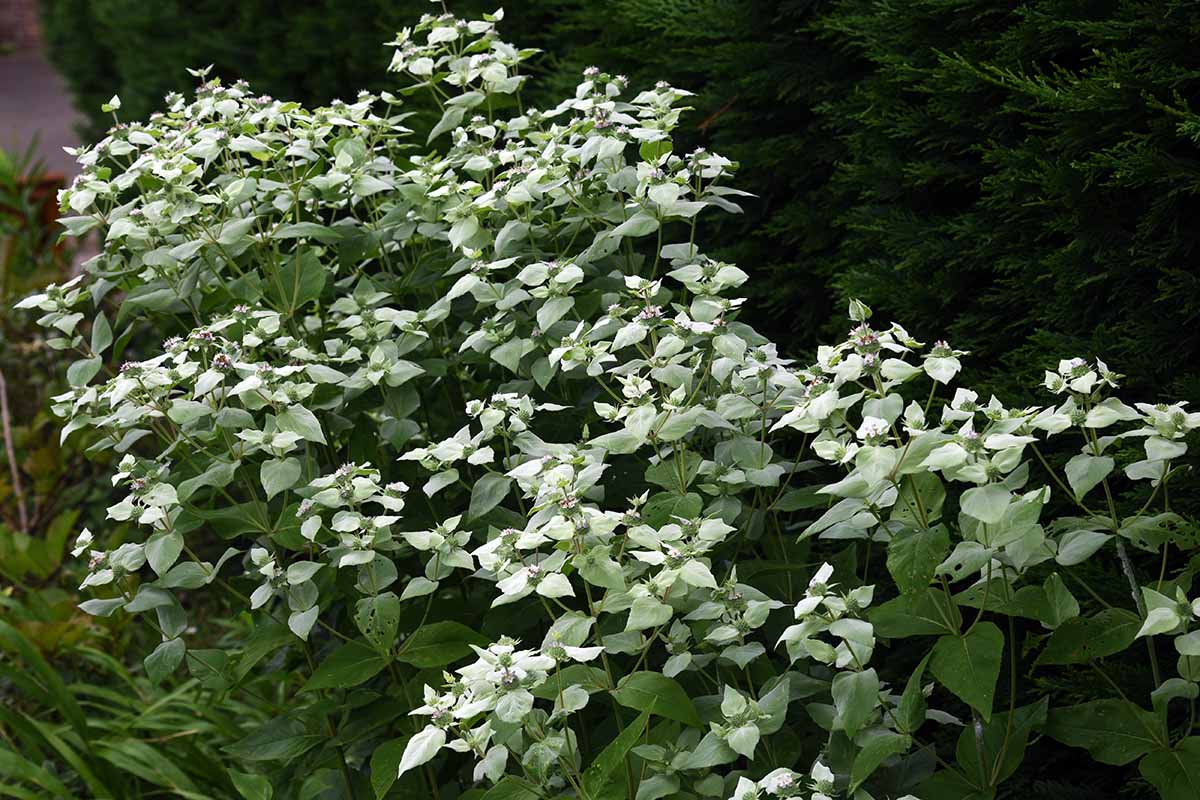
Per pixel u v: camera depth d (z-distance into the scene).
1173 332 2.02
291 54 5.35
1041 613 1.71
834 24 2.58
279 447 2.15
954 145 2.48
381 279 2.76
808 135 2.84
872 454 1.62
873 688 1.66
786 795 1.66
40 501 4.24
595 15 3.37
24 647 2.83
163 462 2.38
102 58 8.10
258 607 2.17
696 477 2.23
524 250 2.65
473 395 2.85
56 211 6.54
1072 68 2.29
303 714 2.33
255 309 2.56
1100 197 2.13
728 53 2.89
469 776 2.42
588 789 1.76
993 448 1.58
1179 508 2.00
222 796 3.11
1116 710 1.73
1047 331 2.16
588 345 2.14
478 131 2.64
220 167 2.73
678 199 2.56
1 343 4.73
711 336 2.07
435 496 2.54
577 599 2.29
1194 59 1.97
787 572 2.16
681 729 2.01
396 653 2.13
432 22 2.79
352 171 2.57
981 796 1.75
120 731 3.11
